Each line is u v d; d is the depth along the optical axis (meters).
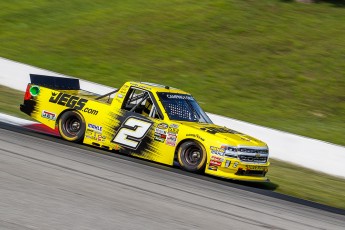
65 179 22.06
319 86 58.84
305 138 38.16
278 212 22.56
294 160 38.56
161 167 28.88
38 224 16.28
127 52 65.50
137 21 74.00
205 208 21.14
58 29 72.12
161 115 30.28
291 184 31.33
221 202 22.62
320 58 64.50
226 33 70.38
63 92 32.69
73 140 31.64
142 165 28.27
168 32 70.62
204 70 61.44
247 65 62.72
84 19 75.31
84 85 48.91
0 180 20.44
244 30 71.19
